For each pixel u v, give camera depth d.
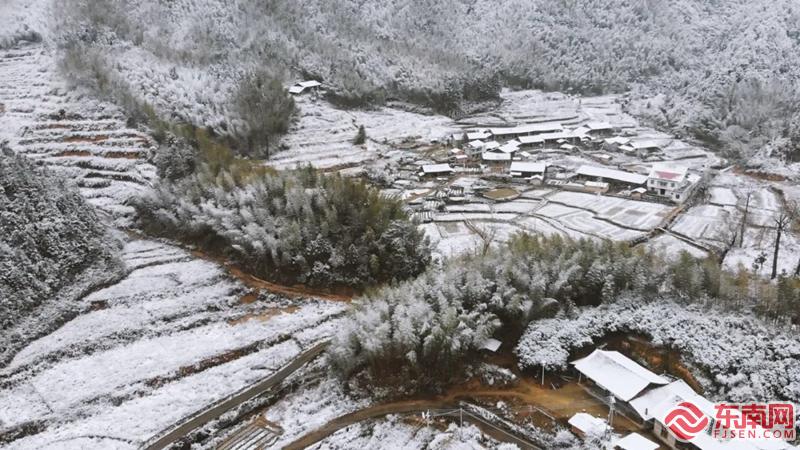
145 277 63.84
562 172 114.31
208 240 70.12
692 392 40.62
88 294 59.97
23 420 43.38
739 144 127.19
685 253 56.56
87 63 115.31
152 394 46.50
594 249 56.91
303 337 53.56
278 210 66.19
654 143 135.50
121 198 82.25
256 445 40.06
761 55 158.38
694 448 36.09
